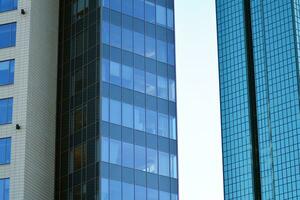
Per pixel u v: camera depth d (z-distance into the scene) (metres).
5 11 126.94
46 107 126.44
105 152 117.88
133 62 128.75
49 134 125.69
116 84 124.56
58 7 138.25
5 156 116.06
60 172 124.25
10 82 121.19
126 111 123.69
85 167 119.56
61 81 131.75
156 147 125.25
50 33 133.25
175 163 127.19
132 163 120.50
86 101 124.75
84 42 130.12
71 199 120.25
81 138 122.88
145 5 135.25
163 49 134.88
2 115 119.12
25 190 113.62
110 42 127.00
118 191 116.75
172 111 131.12
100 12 128.38
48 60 130.38
